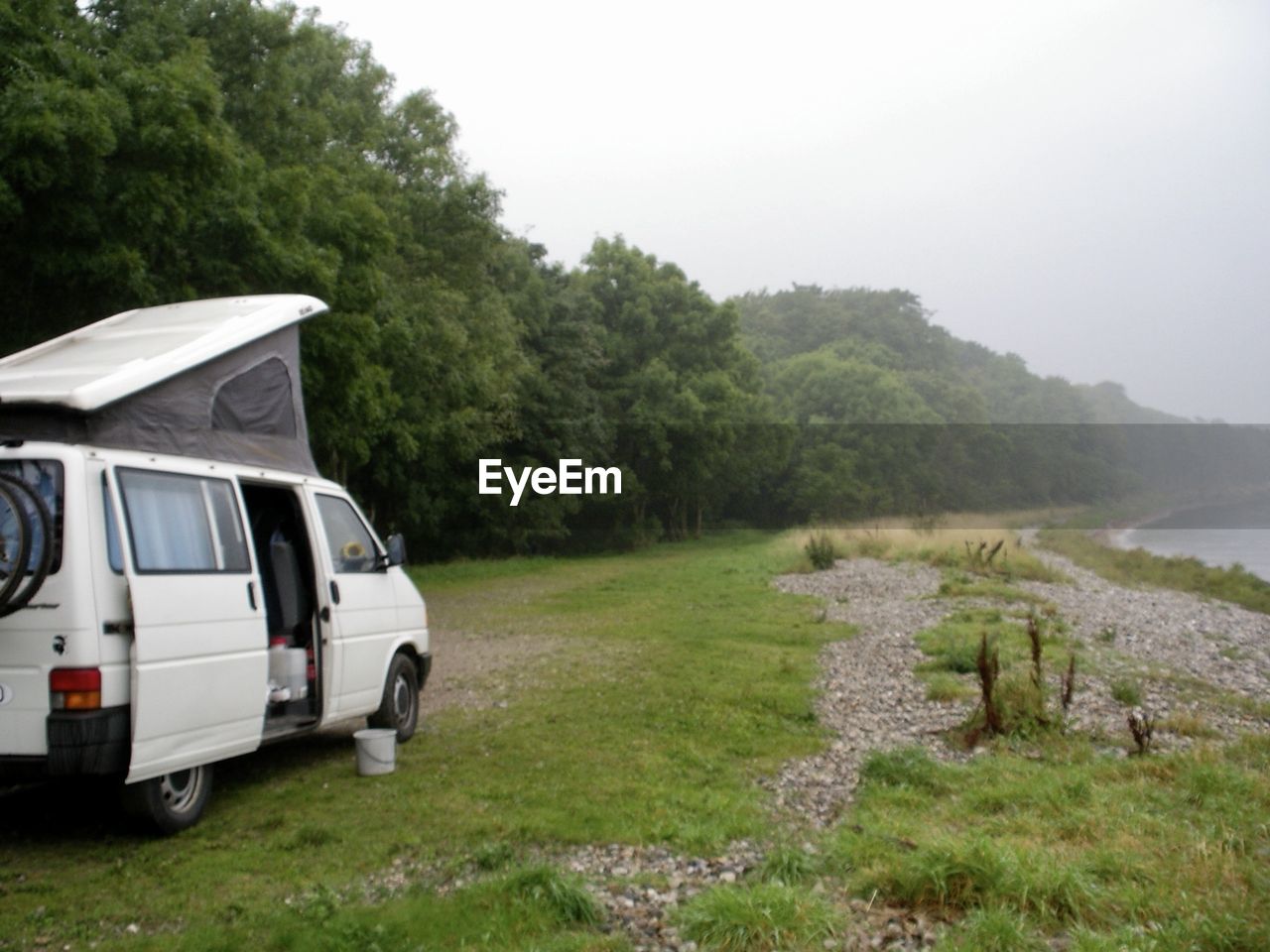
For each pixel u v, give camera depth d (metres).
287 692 7.43
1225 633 18.30
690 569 32.09
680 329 52.25
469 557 37.34
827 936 4.67
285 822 6.56
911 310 154.38
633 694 11.15
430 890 5.38
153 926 4.95
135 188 11.78
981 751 8.70
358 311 16.62
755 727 9.62
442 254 27.22
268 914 5.03
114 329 7.74
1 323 11.99
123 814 6.04
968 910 4.85
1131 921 4.72
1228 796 6.68
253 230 13.95
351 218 16.73
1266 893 4.91
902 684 12.01
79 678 5.41
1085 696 10.99
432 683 12.11
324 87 24.00
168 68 12.67
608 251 53.28
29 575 5.42
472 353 28.75
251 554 6.88
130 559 5.76
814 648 15.03
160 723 5.84
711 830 6.35
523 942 4.65
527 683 12.00
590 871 5.75
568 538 46.16
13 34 11.66
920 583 25.20
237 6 17.22
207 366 6.95
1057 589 24.77
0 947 4.68
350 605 8.11
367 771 7.75
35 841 6.18
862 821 6.57
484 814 6.73
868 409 81.19
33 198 11.23
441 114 28.62
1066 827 6.21
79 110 11.05
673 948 4.67
